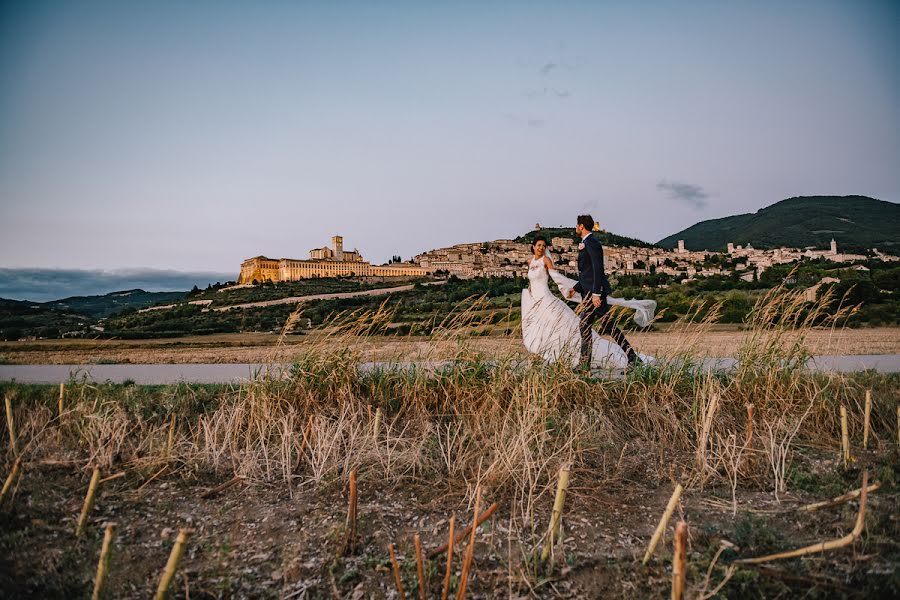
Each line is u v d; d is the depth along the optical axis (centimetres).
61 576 316
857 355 1066
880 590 290
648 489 442
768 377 613
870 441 540
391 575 317
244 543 358
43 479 458
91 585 307
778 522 378
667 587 298
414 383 643
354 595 297
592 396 615
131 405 615
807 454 507
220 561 328
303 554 339
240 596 299
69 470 482
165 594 250
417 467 479
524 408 544
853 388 622
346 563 329
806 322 655
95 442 521
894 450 505
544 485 438
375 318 686
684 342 692
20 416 579
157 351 1689
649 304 770
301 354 663
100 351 1756
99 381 780
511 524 377
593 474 465
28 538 360
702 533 359
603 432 541
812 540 349
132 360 1302
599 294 750
